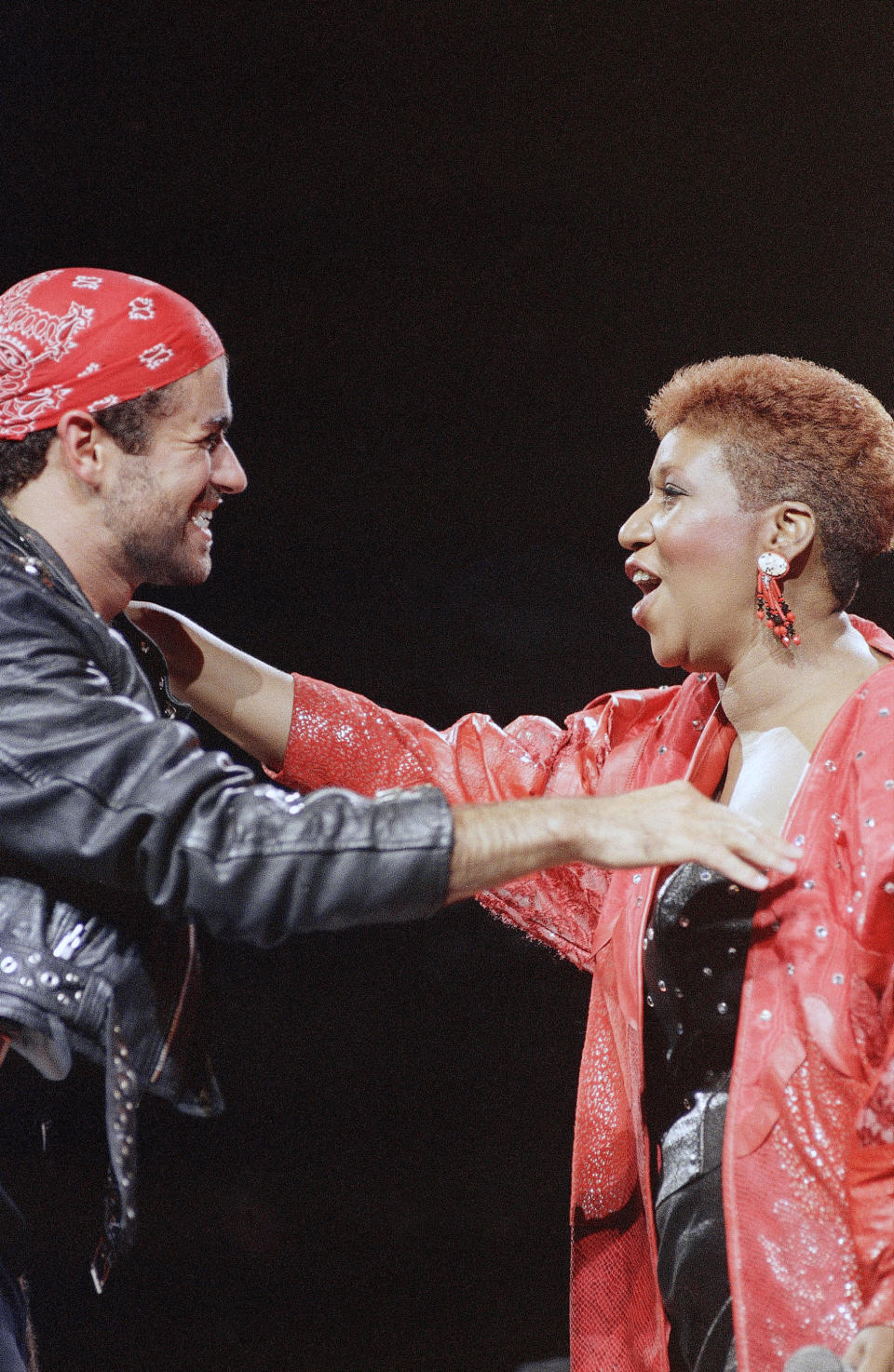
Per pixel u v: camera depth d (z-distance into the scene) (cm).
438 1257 1200
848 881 455
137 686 477
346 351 1888
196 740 454
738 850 421
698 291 1819
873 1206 418
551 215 1820
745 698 510
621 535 516
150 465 493
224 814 433
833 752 473
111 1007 454
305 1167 1342
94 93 1686
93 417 484
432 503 1891
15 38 1630
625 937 516
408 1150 1370
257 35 1670
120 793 433
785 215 1759
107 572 502
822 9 1627
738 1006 479
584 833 432
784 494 487
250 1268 1188
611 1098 529
